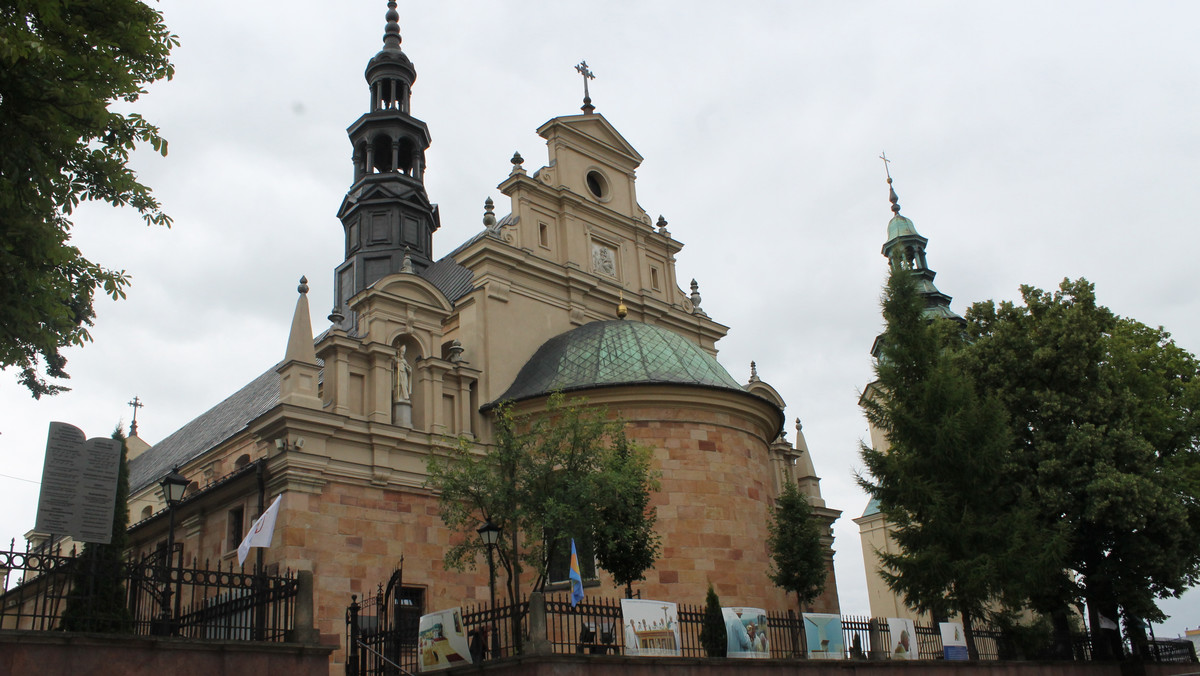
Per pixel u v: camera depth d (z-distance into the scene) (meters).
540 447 24.17
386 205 45.66
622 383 29.73
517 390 32.09
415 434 28.66
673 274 41.62
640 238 40.44
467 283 37.59
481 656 19.05
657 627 18.36
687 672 18.33
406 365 29.67
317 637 14.87
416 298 30.61
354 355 28.92
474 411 31.70
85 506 15.19
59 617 12.97
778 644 21.70
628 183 40.88
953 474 28.47
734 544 29.23
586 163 39.31
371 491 27.17
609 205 39.56
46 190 13.27
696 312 41.59
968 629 26.94
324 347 28.55
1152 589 32.09
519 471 23.78
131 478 56.28
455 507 23.94
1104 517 30.03
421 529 27.86
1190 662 39.75
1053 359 32.62
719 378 31.86
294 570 24.64
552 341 34.25
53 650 12.09
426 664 18.50
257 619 15.12
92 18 14.20
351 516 26.44
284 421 25.86
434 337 30.88
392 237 45.16
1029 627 30.14
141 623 14.23
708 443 30.03
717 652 20.34
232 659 13.66
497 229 35.12
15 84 12.51
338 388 28.08
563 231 37.09
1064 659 30.12
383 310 29.77
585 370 31.30
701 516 29.00
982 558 26.31
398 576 23.36
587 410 25.91
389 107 48.16
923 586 27.73
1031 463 32.06
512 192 36.62
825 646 22.36
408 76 49.03
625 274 39.06
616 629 23.83
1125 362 36.84
